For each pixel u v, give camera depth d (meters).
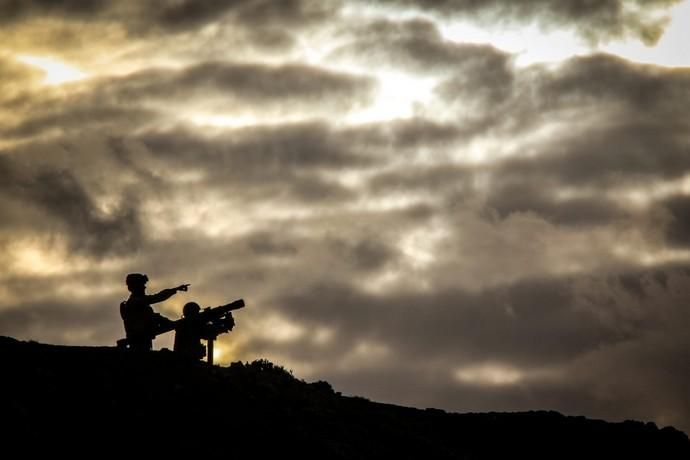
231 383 94.12
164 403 88.38
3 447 77.81
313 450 88.69
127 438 83.06
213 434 86.81
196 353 96.06
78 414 84.00
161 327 95.31
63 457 79.00
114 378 89.50
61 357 90.81
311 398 98.88
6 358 88.25
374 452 93.12
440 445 101.50
